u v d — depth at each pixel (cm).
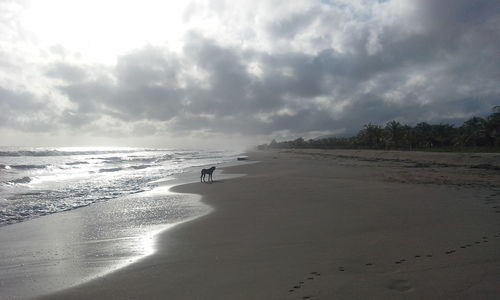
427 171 2586
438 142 8069
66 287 546
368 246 684
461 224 836
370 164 3881
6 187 2025
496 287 453
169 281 552
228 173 3062
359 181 1966
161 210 1264
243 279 540
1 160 4822
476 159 3600
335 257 624
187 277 566
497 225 816
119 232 937
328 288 479
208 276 564
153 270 610
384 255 618
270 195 1537
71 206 1377
